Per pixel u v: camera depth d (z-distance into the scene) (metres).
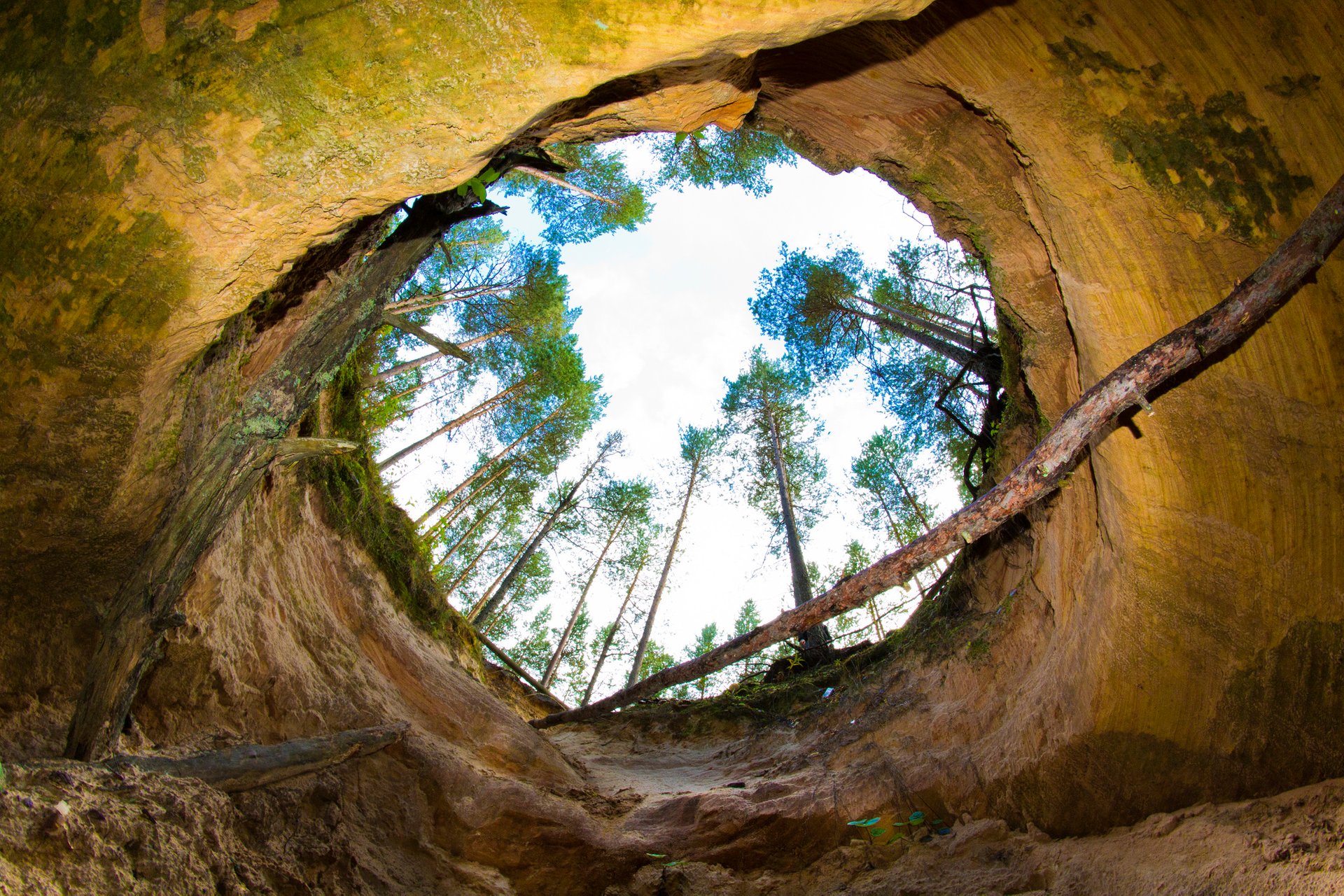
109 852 2.95
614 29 2.92
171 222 3.03
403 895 5.01
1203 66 3.62
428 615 9.09
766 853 6.02
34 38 2.74
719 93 4.43
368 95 2.94
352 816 5.38
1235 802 4.30
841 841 6.00
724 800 6.49
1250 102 3.56
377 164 3.12
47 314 3.03
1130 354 4.29
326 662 6.27
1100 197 4.18
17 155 2.82
